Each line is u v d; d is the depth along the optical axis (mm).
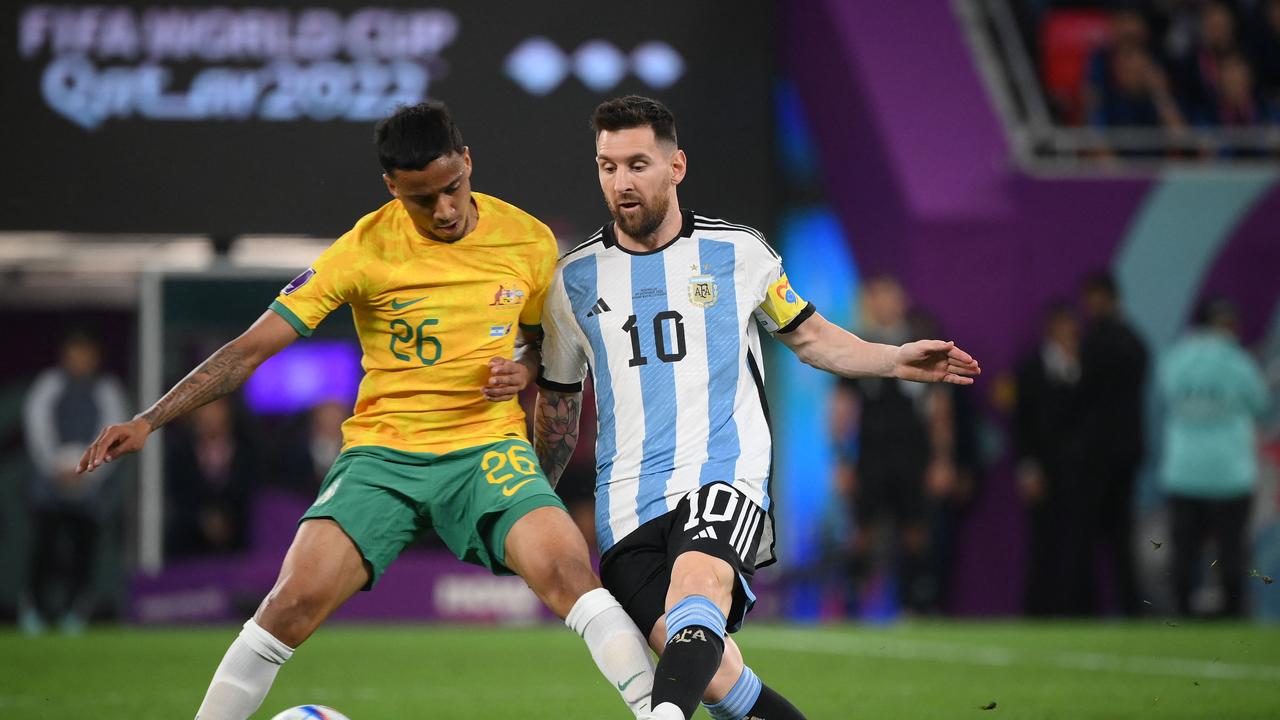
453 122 14969
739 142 46844
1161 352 46000
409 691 25234
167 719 21438
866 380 40562
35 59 44781
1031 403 41438
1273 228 46219
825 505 45969
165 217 45094
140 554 47312
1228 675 26703
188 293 48375
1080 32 50000
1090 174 45750
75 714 22000
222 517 46156
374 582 15438
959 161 45875
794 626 40312
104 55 45000
